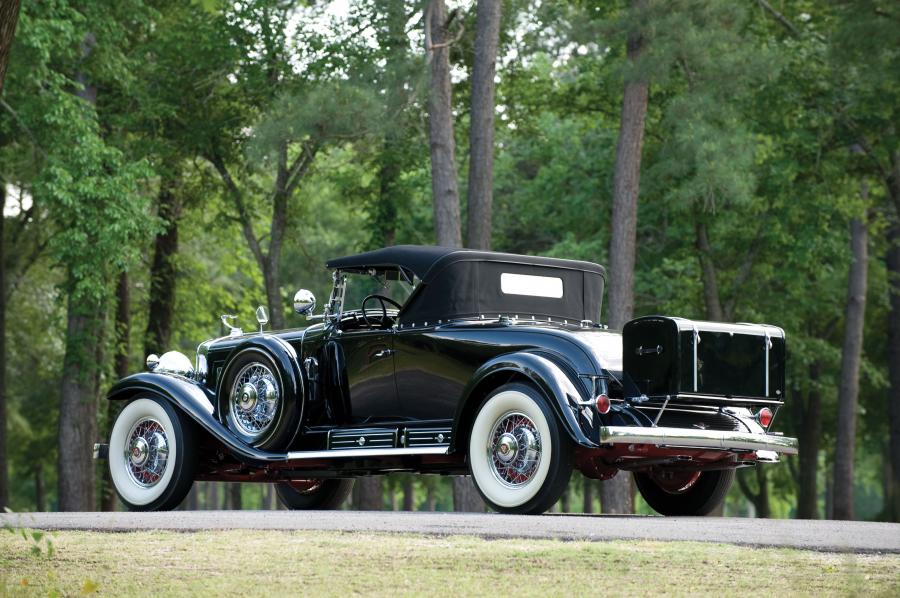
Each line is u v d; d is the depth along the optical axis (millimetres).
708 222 45875
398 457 16547
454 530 11250
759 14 45562
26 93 40625
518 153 58000
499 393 14828
